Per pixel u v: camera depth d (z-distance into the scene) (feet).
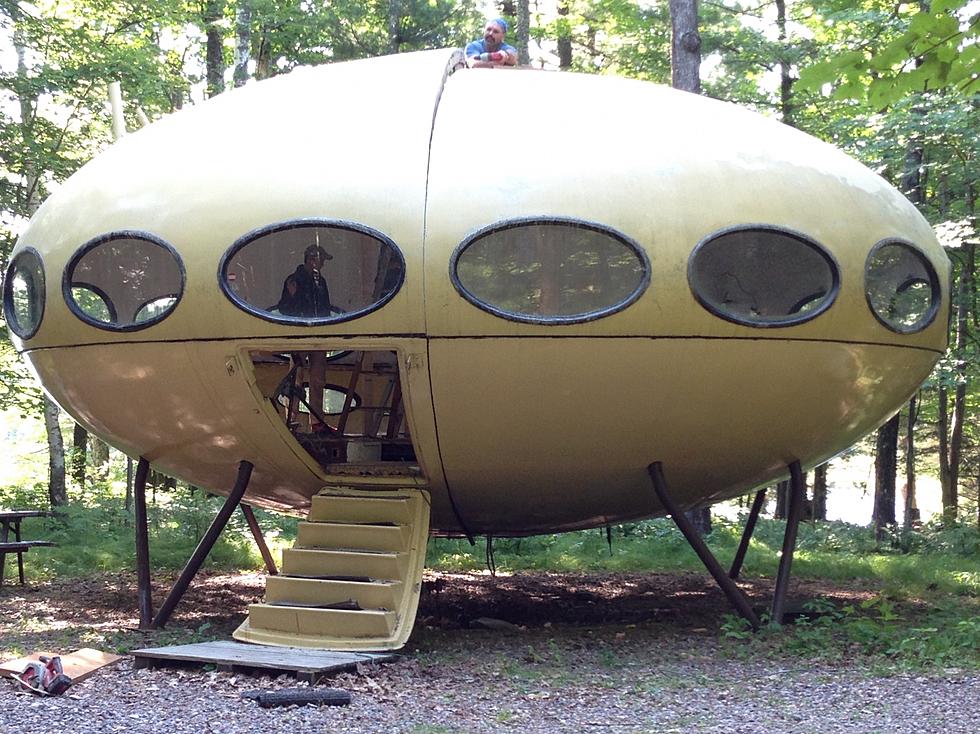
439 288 24.67
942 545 56.24
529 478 28.50
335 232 25.36
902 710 19.54
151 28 73.56
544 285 24.88
